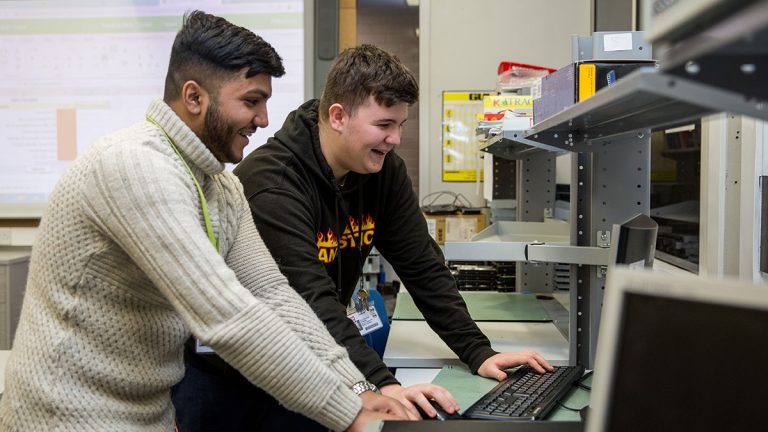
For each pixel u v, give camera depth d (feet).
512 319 6.25
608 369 1.86
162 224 2.86
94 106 9.80
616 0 10.86
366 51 4.25
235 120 3.36
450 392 4.08
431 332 5.82
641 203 4.85
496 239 6.72
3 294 9.11
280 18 9.43
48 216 3.15
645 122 3.29
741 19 1.34
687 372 1.75
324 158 4.50
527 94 7.47
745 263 5.01
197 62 3.26
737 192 5.16
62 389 3.08
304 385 2.91
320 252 4.69
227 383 4.76
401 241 5.16
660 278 1.79
